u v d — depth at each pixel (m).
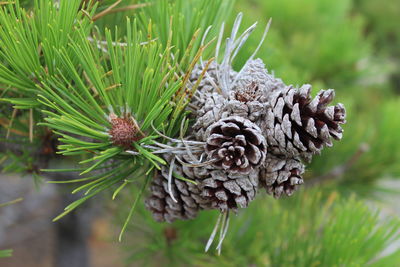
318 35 1.29
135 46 0.51
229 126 0.49
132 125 0.52
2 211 1.70
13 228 1.74
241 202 0.51
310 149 0.50
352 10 2.52
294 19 1.30
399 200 0.95
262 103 0.51
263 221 0.71
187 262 0.73
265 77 0.53
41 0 0.52
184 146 0.52
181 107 0.51
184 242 0.70
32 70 0.53
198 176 0.52
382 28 2.53
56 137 0.60
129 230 0.74
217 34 0.58
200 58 0.54
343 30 1.20
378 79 1.57
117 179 0.53
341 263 0.63
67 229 1.18
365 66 1.23
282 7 1.29
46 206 1.72
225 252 0.71
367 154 0.95
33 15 0.52
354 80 1.24
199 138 0.52
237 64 0.62
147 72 0.51
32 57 0.52
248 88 0.51
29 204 1.71
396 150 0.94
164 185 0.53
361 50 1.20
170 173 0.51
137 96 0.52
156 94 0.52
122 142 0.52
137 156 0.53
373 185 0.96
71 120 0.50
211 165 0.51
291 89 0.50
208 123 0.51
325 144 0.50
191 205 0.53
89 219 1.22
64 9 0.52
